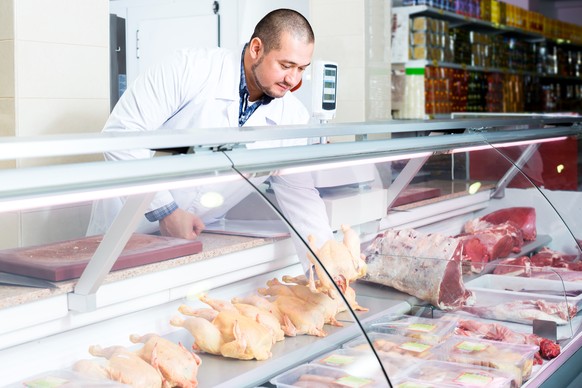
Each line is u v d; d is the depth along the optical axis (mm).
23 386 1244
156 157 1310
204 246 1491
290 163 1594
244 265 1562
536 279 2197
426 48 5504
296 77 2367
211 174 1378
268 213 1571
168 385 1380
